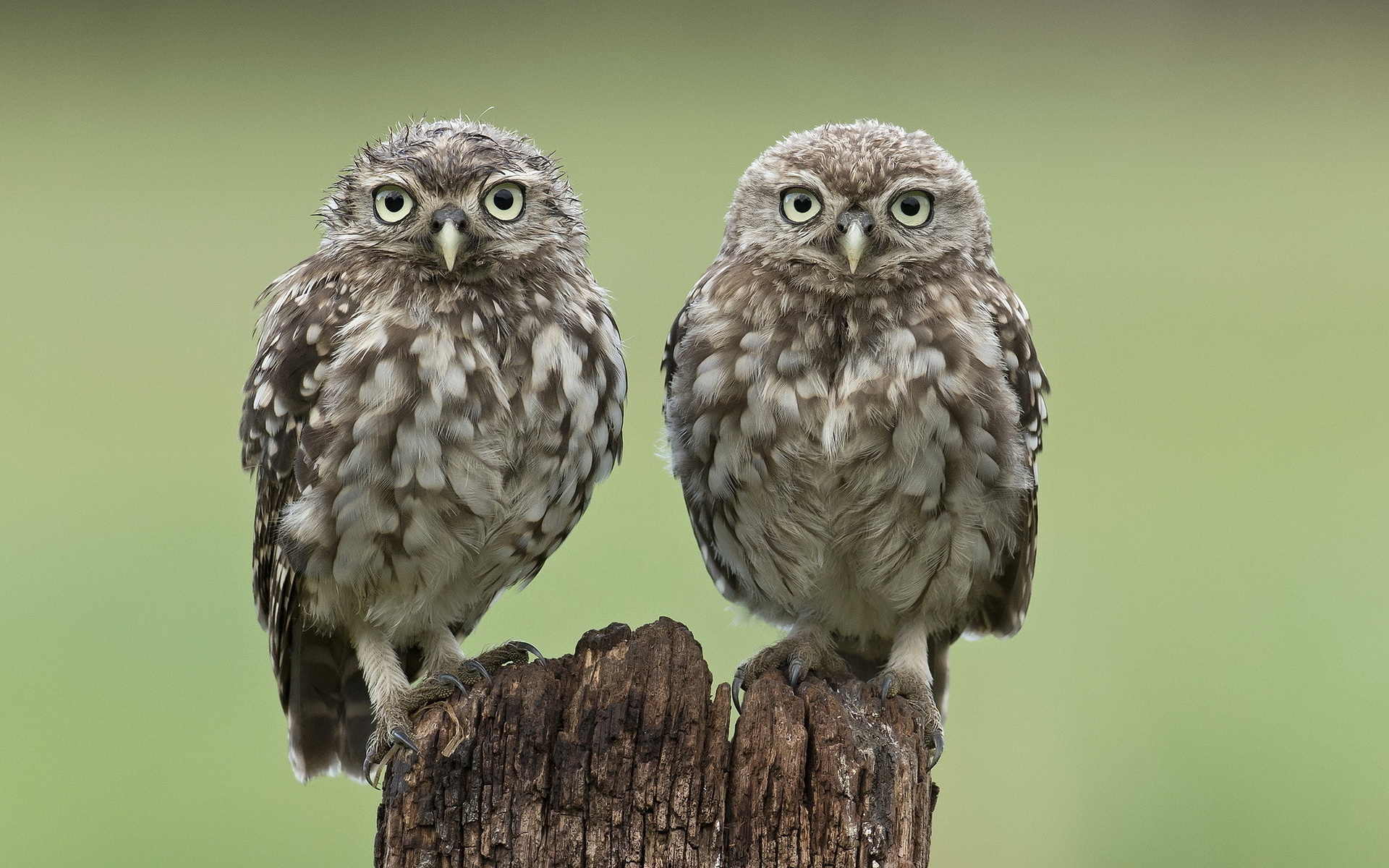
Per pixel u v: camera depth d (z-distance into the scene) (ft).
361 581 31.07
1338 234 152.97
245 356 112.68
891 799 25.14
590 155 155.63
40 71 189.26
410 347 30.22
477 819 24.39
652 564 67.77
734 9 220.02
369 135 166.61
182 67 188.85
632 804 24.27
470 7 212.84
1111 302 128.26
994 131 179.22
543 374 31.07
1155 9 215.31
